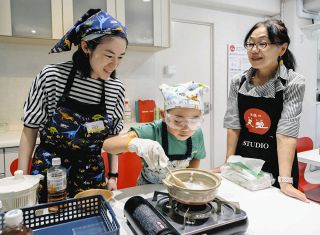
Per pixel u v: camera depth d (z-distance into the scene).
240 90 1.45
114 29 0.99
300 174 2.13
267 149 1.37
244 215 0.79
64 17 2.02
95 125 1.17
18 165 1.17
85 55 1.11
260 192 1.11
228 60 3.16
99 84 1.18
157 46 2.40
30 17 1.95
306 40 3.39
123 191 1.10
